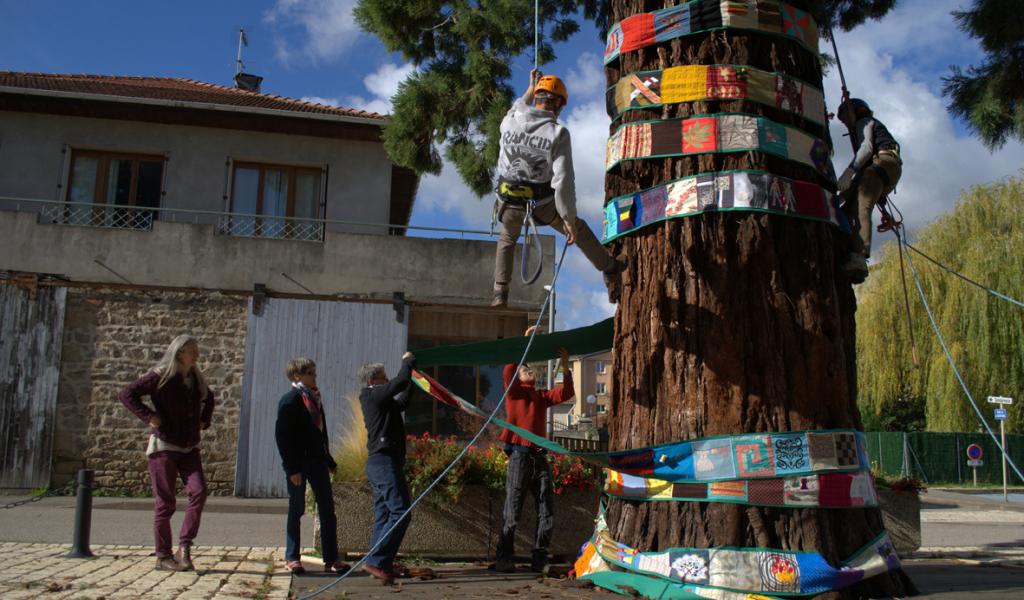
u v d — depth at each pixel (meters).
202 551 7.84
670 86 5.98
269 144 19.53
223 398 16.12
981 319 27.25
